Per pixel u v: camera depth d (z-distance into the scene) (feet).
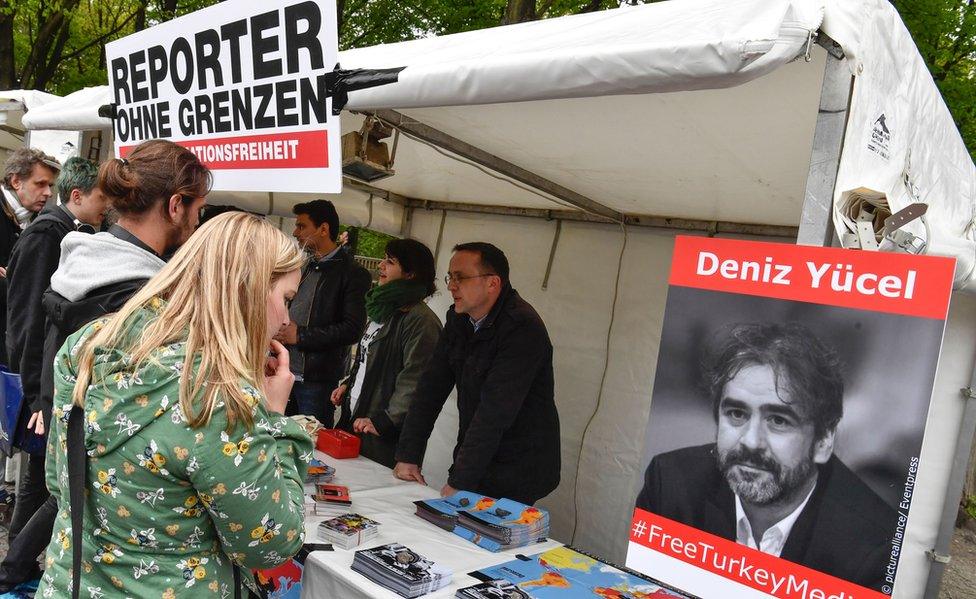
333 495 7.91
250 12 7.08
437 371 10.00
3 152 25.93
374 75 6.12
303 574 6.29
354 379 13.08
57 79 40.04
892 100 5.05
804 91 5.43
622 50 4.54
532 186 11.07
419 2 31.17
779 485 4.33
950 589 16.40
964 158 7.71
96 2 38.34
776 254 4.45
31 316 8.19
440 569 5.99
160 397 3.72
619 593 6.19
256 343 4.11
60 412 4.04
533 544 7.48
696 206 10.82
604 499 12.85
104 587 3.86
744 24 4.16
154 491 3.72
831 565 4.11
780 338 4.39
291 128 6.95
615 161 8.83
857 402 4.09
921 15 24.22
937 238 6.73
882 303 4.05
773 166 7.73
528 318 8.89
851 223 4.46
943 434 9.10
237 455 3.75
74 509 3.80
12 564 7.88
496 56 5.39
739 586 4.44
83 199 8.66
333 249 13.12
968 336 9.05
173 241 6.13
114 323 3.99
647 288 12.65
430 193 15.03
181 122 8.32
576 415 13.28
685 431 4.74
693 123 6.77
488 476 9.29
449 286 9.07
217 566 4.03
